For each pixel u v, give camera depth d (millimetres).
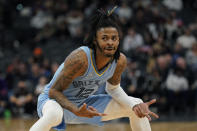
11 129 18547
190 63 24969
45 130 7828
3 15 33250
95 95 9398
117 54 8555
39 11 31969
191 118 22094
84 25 28234
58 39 31062
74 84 8609
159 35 26797
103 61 8336
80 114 7812
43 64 24328
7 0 33719
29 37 31828
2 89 24781
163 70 23328
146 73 24281
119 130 17344
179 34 27484
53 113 7863
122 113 9211
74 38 28094
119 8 28438
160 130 17156
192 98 23828
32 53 31047
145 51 25953
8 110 24578
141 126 9008
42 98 8711
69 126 19344
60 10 31703
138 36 26531
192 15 32281
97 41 8156
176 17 31156
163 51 24438
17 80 25891
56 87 8328
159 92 22484
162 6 30328
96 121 9305
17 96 23469
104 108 9227
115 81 9023
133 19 28984
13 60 29344
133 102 8828
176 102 23234
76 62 8086
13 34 32594
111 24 8117
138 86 21922
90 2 31328
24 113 22984
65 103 8125
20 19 33594
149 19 28672
